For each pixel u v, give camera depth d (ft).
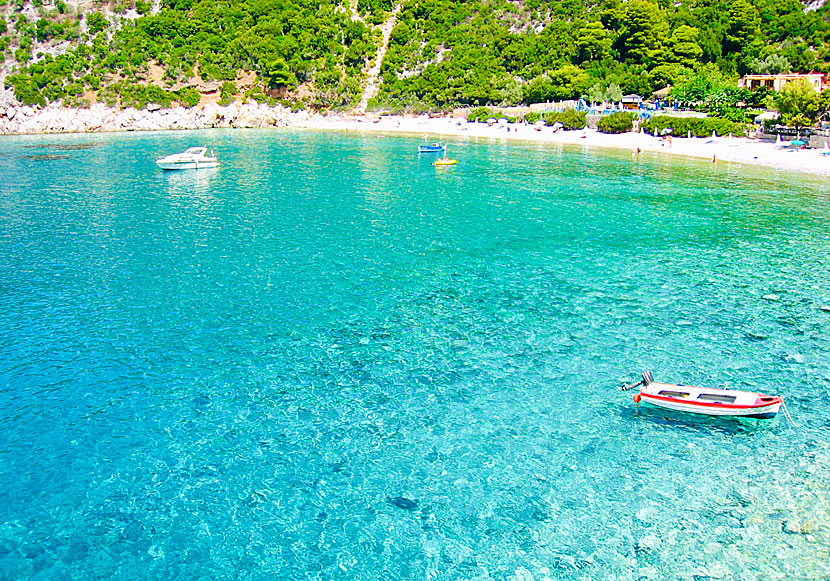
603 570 61.21
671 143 321.93
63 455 76.84
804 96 291.58
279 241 161.17
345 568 61.67
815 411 84.69
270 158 317.01
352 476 73.67
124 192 228.02
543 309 117.29
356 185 240.94
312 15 564.30
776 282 128.26
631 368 96.02
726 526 66.03
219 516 67.82
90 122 453.58
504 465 75.41
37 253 150.82
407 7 589.32
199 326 110.52
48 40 517.96
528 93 462.19
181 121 475.31
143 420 83.82
